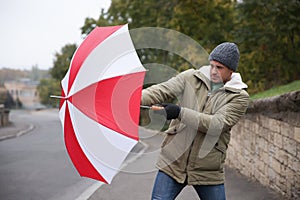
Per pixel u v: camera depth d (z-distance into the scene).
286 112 6.03
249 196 6.52
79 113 3.23
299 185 5.52
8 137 20.27
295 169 5.65
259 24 12.38
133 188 7.74
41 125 32.84
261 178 7.33
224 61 3.44
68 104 3.27
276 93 9.69
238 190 7.04
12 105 95.06
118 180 8.50
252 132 7.91
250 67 13.55
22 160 11.74
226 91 3.52
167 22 18.67
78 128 3.26
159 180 3.57
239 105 3.48
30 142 17.50
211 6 15.88
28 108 96.00
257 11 12.09
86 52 3.31
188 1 15.99
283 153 6.14
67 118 3.29
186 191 7.04
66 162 11.29
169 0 18.70
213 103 3.50
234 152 9.55
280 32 11.77
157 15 20.97
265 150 7.07
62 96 3.39
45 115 57.38
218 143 3.52
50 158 12.12
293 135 5.73
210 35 16.17
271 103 6.45
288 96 5.63
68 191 7.66
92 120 3.21
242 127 8.74
